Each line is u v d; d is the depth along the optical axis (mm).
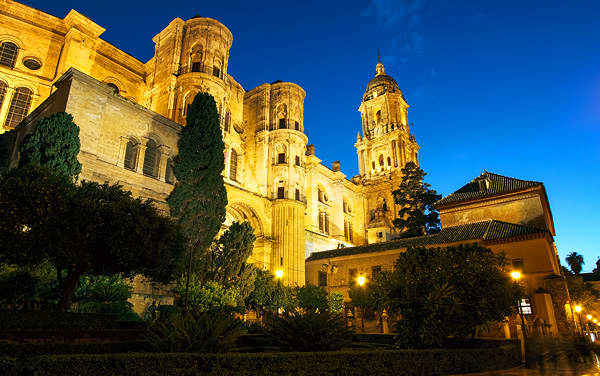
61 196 16078
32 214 15250
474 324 16016
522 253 31641
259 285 33812
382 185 68625
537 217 36500
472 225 37875
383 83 78938
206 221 29781
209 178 30828
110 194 19562
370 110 77625
